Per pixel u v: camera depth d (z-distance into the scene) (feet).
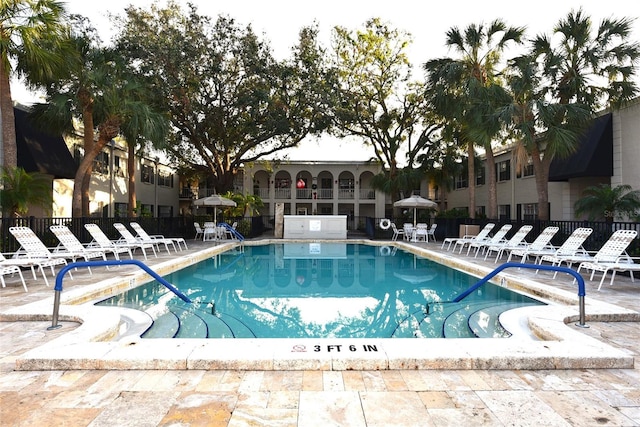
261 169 104.06
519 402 8.95
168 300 22.84
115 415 8.27
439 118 60.95
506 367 10.83
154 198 84.69
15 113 43.50
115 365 10.68
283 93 65.92
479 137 44.70
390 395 9.29
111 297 22.48
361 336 16.75
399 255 46.83
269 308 21.74
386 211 110.32
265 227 101.50
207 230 59.16
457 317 19.38
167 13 58.39
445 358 10.82
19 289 21.30
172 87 57.72
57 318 14.56
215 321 18.70
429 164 71.97
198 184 103.40
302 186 105.09
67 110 39.37
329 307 22.04
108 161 65.77
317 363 10.77
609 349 11.43
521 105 41.24
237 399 9.04
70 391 9.38
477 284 20.89
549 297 20.83
